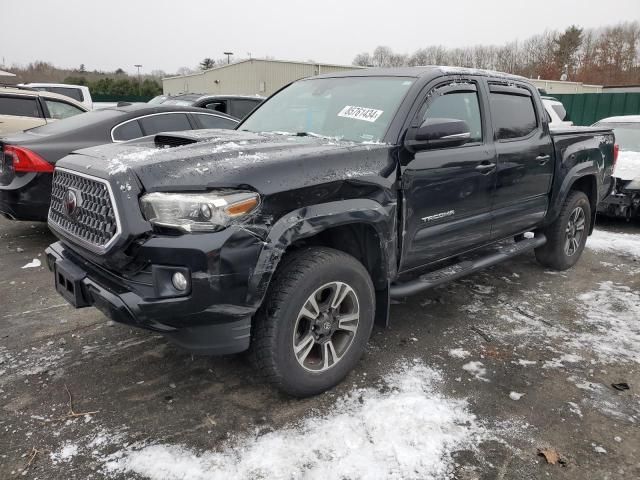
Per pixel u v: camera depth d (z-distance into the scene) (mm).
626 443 2518
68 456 2342
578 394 2926
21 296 4191
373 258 3020
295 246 2838
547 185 4504
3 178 5254
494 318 3967
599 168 5191
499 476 2270
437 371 3133
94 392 2848
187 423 2586
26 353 3266
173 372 3064
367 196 2818
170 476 2225
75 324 3695
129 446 2412
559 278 4984
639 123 8258
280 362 2596
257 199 2365
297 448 2402
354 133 3252
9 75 23766
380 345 3459
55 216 2967
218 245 2254
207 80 34562
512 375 3115
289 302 2557
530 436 2543
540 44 59969
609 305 4293
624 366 3260
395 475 2246
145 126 5844
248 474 2238
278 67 29078
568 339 3627
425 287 3385
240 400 2791
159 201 2268
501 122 3961
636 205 6832
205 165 2398
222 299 2309
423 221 3258
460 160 3441
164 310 2277
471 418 2664
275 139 3059
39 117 8258
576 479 2273
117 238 2299
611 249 6133
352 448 2408
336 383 2908
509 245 4484
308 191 2535
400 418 2633
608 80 53719
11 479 2197
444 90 3461
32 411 2666
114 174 2344
